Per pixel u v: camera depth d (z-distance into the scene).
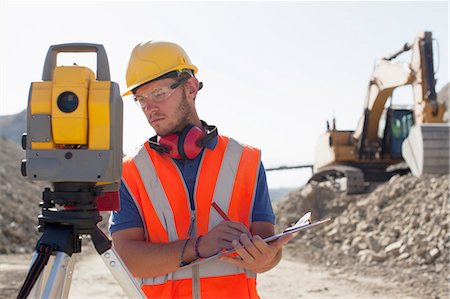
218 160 2.32
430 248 10.11
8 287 6.95
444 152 14.76
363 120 18.52
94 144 1.85
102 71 1.92
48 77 1.90
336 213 16.48
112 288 7.68
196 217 2.25
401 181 14.73
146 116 2.27
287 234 2.00
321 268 10.29
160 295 2.22
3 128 64.12
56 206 1.90
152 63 2.22
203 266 2.22
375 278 9.19
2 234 11.05
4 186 14.84
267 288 8.20
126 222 2.27
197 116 2.36
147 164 2.31
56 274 1.74
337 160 19.14
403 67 15.95
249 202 2.33
